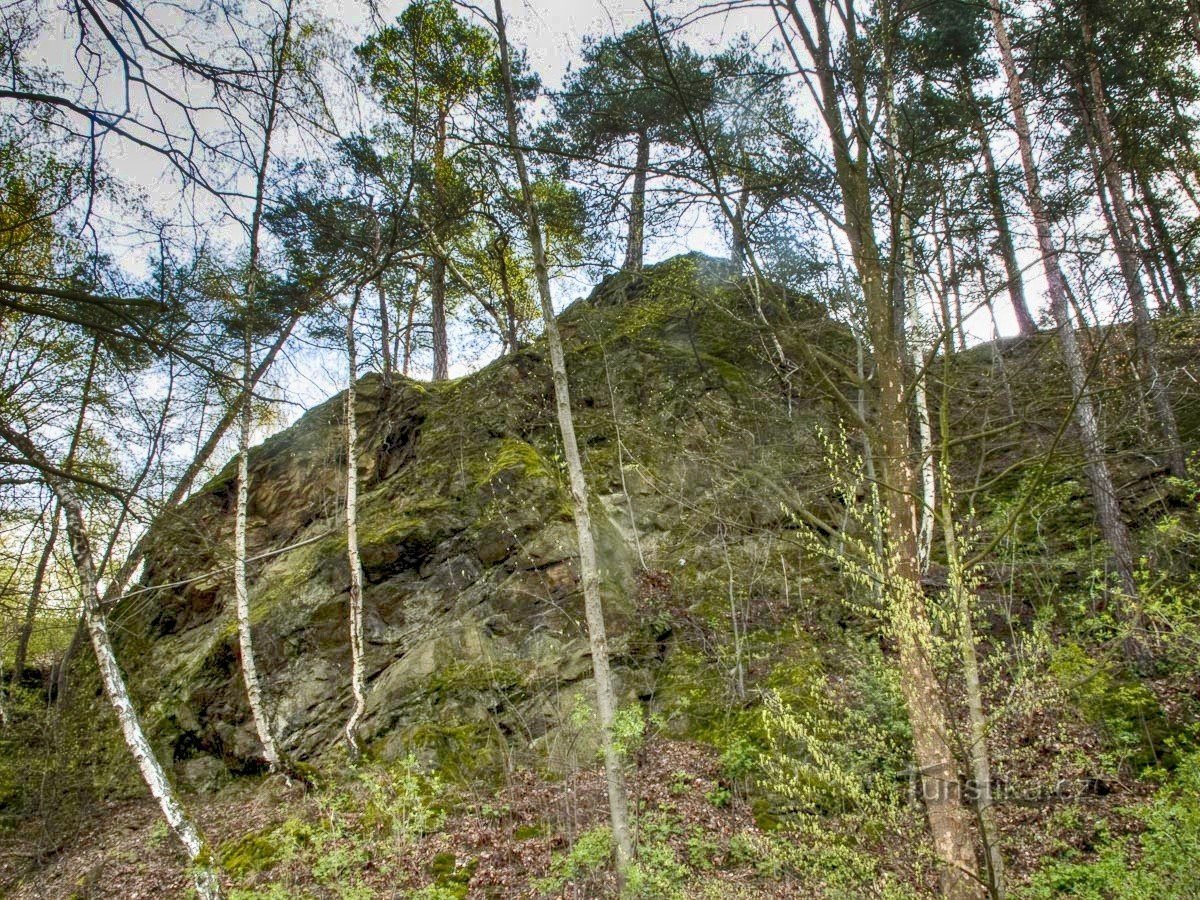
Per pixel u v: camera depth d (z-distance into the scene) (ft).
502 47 25.89
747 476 38.75
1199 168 43.29
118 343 16.29
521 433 48.67
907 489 16.06
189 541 27.50
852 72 17.25
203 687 40.37
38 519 23.75
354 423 37.76
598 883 22.30
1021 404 26.55
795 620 33.42
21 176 14.99
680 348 52.16
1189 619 22.17
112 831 34.01
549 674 34.06
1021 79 33.09
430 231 34.94
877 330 17.10
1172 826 15.38
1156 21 37.42
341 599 40.50
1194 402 35.88
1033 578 30.48
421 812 25.07
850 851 16.55
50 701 38.17
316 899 23.72
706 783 26.40
